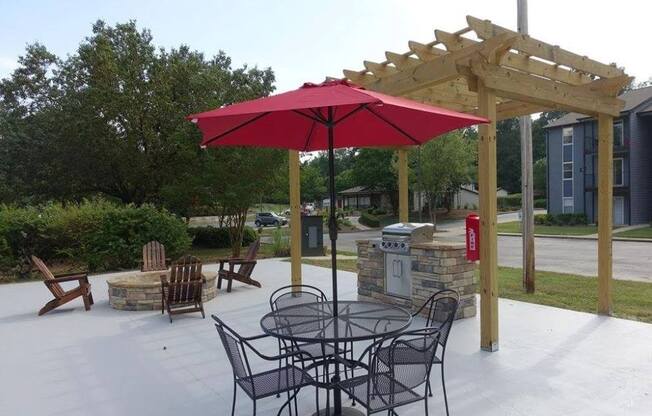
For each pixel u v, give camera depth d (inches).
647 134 941.8
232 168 574.2
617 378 147.3
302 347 144.4
